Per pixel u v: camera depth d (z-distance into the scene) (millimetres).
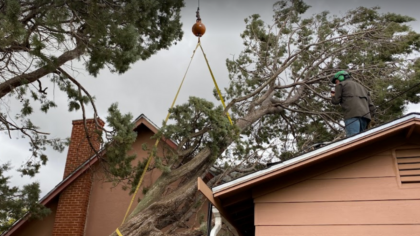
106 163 9461
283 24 13688
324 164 5289
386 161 5141
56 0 7125
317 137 12688
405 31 11781
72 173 11328
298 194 5191
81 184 11359
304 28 13531
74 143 12234
